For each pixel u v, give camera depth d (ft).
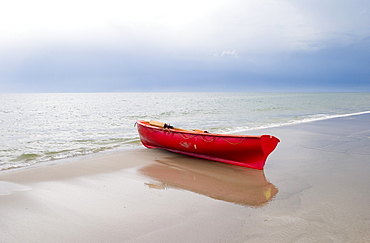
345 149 31.48
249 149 23.81
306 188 18.62
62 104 170.50
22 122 64.95
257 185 19.47
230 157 25.73
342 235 12.01
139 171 22.95
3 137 42.75
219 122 62.54
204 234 12.19
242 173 22.75
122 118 74.54
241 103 163.22
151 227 12.88
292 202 16.06
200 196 17.20
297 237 11.85
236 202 16.15
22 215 14.01
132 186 18.99
